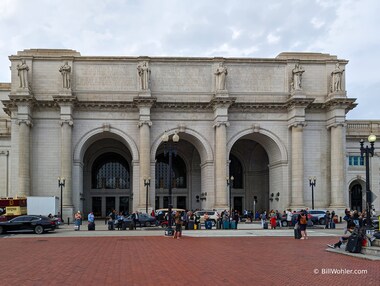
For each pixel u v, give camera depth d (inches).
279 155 2898.6
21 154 2645.2
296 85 2822.3
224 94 2758.4
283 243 1387.8
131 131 2797.7
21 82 2669.8
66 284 716.7
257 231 1952.5
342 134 2817.4
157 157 3422.7
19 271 847.7
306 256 1055.0
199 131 2834.6
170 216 1718.8
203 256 1058.1
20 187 2632.9
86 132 2773.1
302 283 716.7
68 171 2684.5
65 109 2691.9
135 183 2765.7
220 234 1772.9
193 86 2851.9
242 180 3405.5
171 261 971.9
